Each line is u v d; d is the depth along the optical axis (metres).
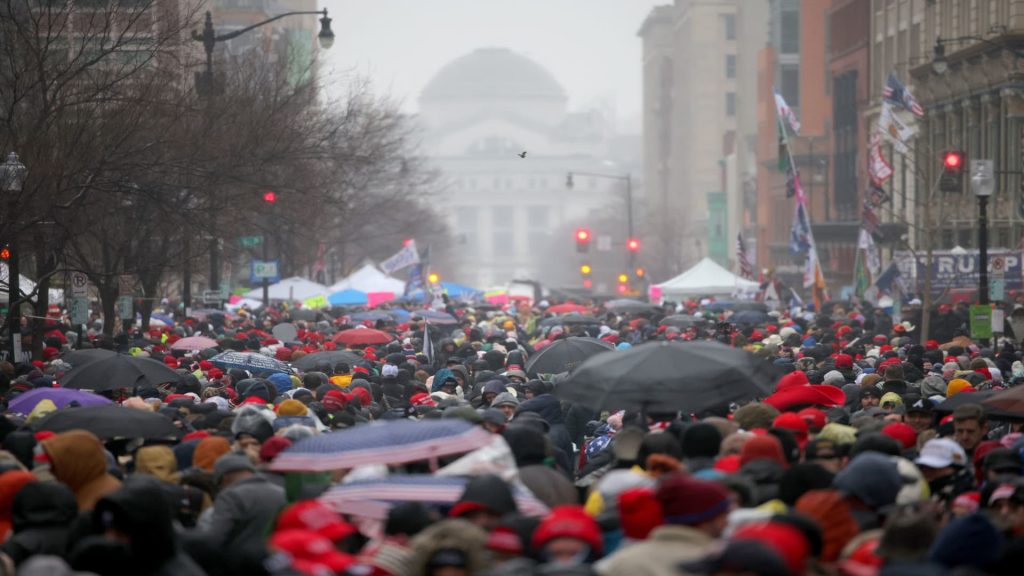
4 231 59.03
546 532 18.11
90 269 77.38
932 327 91.25
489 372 49.09
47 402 36.38
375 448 24.16
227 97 88.81
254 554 20.45
